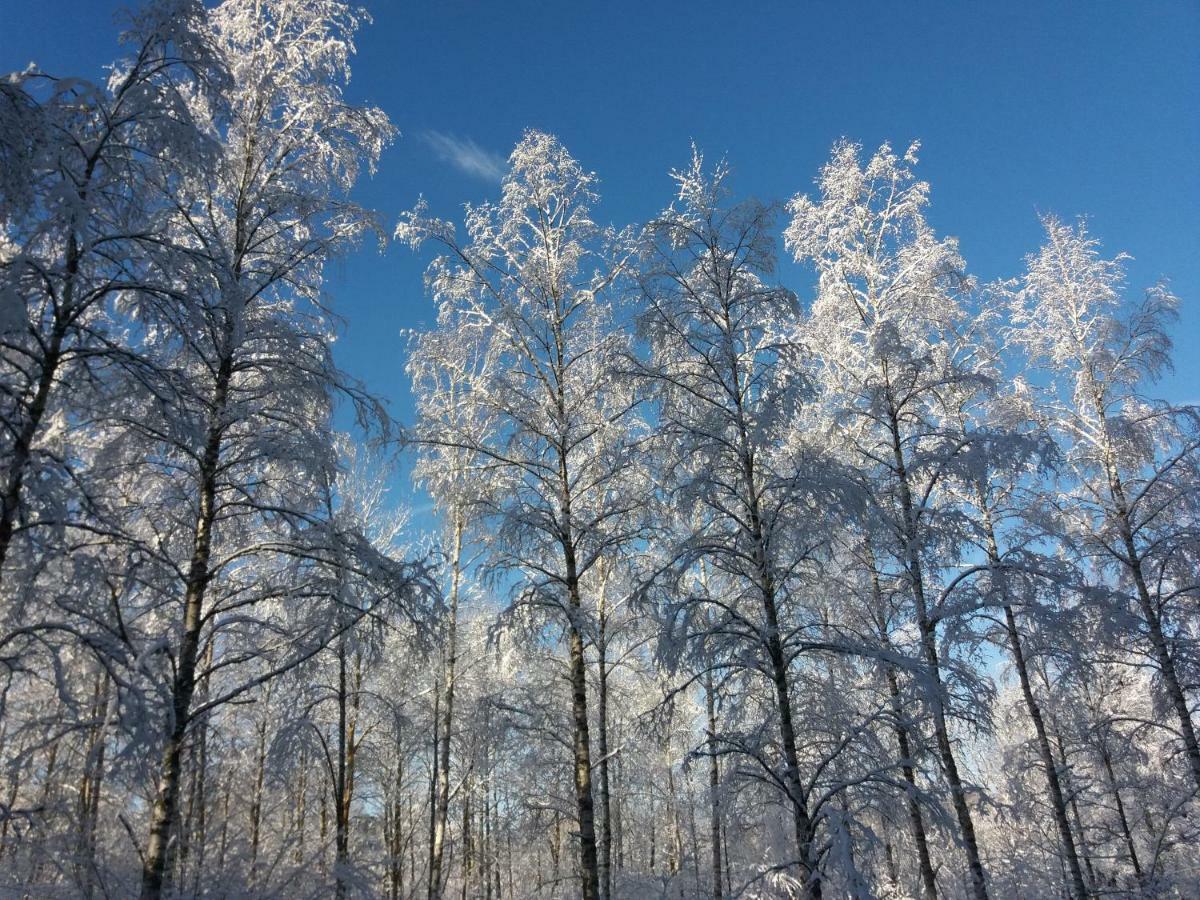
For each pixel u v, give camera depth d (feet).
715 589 42.80
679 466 37.35
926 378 45.98
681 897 46.47
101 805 33.65
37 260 23.65
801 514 32.04
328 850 38.60
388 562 32.81
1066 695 50.65
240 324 29.43
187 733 27.91
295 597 31.99
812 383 33.53
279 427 33.24
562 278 46.75
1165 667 44.09
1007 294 51.55
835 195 50.65
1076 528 49.83
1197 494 44.19
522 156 47.55
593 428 45.88
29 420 24.06
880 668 32.76
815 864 26.32
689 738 59.36
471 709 45.70
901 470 42.50
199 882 29.63
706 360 35.29
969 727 39.52
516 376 45.55
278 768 33.58
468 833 65.41
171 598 30.55
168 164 27.45
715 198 36.27
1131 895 46.03
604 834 45.47
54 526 23.17
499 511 41.83
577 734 38.06
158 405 28.17
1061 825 45.96
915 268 48.24
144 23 26.37
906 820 39.86
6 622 26.09
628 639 48.62
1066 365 52.80
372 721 51.39
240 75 36.04
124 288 25.58
